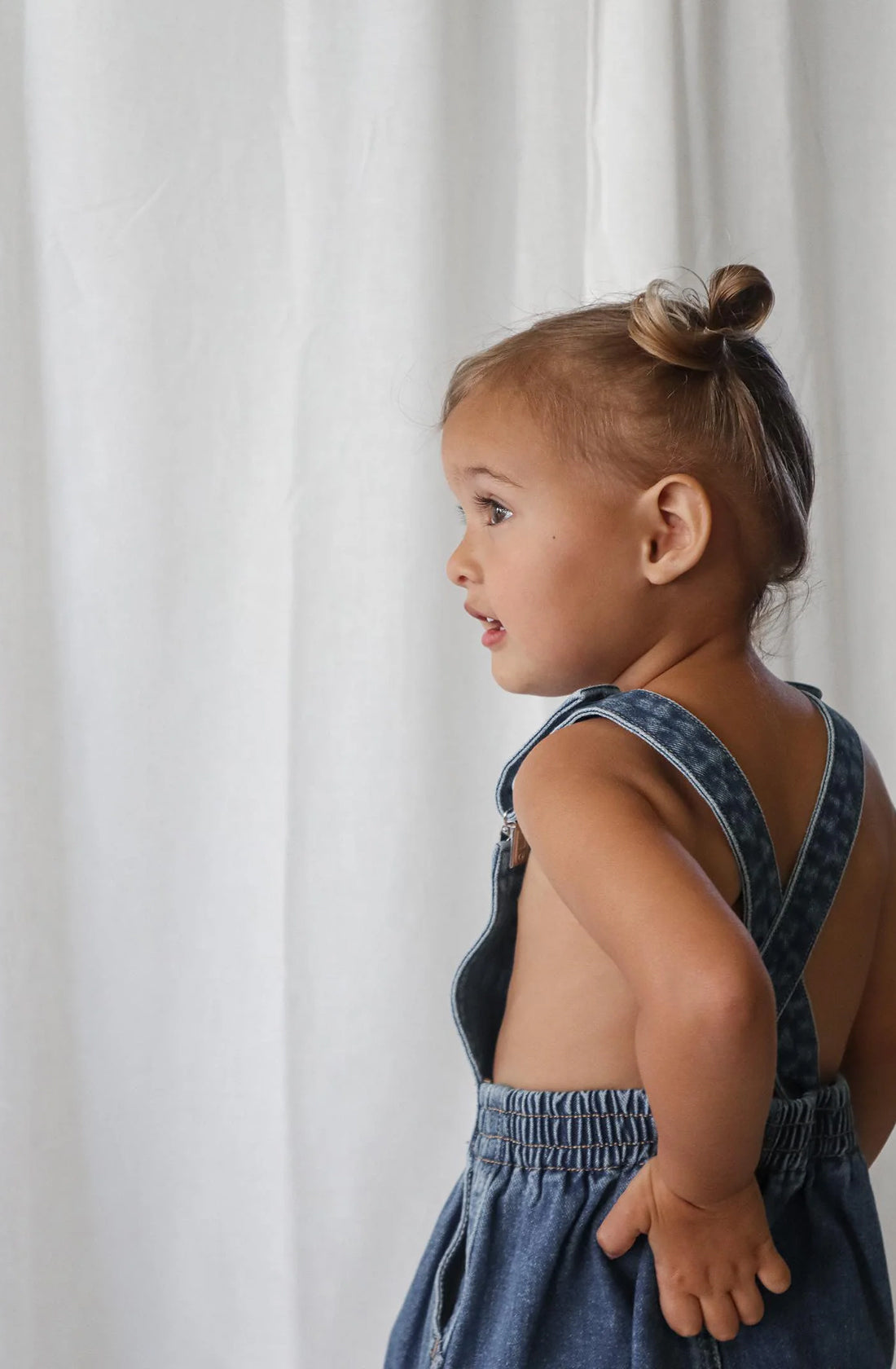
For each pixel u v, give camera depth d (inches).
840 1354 27.5
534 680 29.9
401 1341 32.1
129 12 50.5
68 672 51.0
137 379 51.1
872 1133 33.0
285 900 52.7
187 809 52.4
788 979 28.5
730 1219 25.4
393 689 52.7
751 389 30.0
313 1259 53.4
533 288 53.5
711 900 23.6
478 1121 30.8
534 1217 27.9
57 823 51.1
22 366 50.1
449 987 54.0
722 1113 23.1
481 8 53.1
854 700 55.4
